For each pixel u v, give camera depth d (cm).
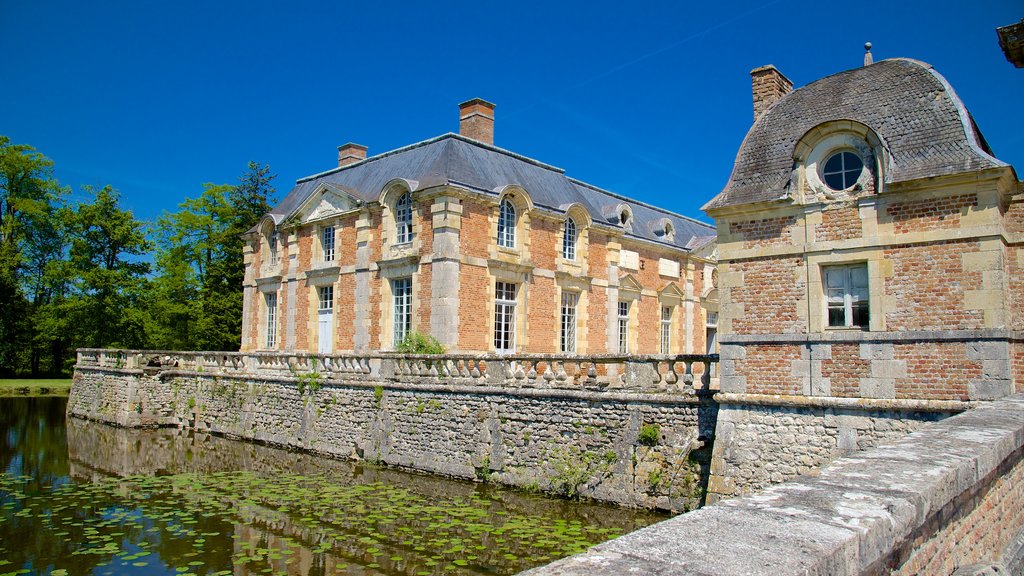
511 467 1461
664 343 3033
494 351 2139
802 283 1066
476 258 2094
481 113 2566
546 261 2325
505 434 1482
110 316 3931
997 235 920
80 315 3888
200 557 1030
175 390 2561
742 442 1088
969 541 475
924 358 955
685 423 1219
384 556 1031
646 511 1239
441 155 2234
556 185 2581
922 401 946
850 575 290
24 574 957
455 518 1227
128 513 1282
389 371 1761
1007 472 577
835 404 1009
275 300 2762
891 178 991
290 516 1252
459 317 2031
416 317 2105
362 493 1429
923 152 984
